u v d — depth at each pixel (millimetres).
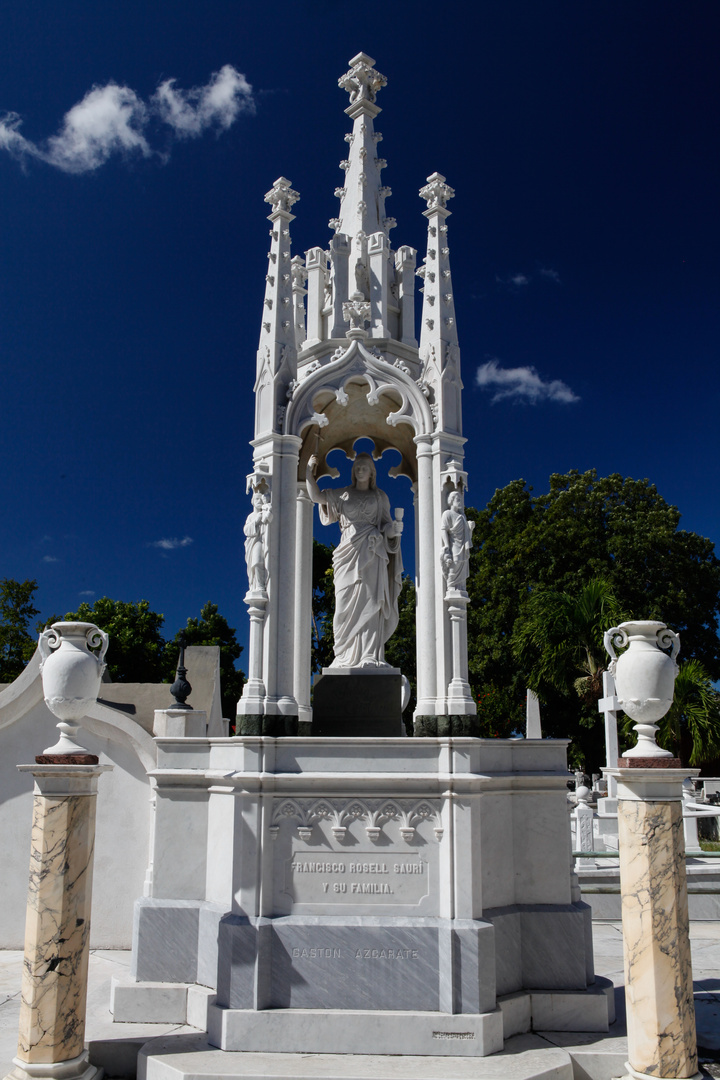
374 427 10367
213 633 45562
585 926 8047
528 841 8297
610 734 21359
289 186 9445
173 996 7926
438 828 7535
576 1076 6934
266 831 7578
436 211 9422
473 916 7320
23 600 44906
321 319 9828
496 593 39594
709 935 12805
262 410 8852
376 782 7594
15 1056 7027
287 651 8250
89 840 7051
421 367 9562
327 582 35156
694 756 28109
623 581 37031
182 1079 6434
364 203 9953
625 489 40906
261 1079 6375
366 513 9891
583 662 30094
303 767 7762
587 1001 7684
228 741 8172
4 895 12758
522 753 8594
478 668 38938
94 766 7031
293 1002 7203
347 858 7562
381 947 7258
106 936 12414
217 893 8273
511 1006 7488
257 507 8508
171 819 8742
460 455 8812
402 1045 6938
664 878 6629
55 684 7102
